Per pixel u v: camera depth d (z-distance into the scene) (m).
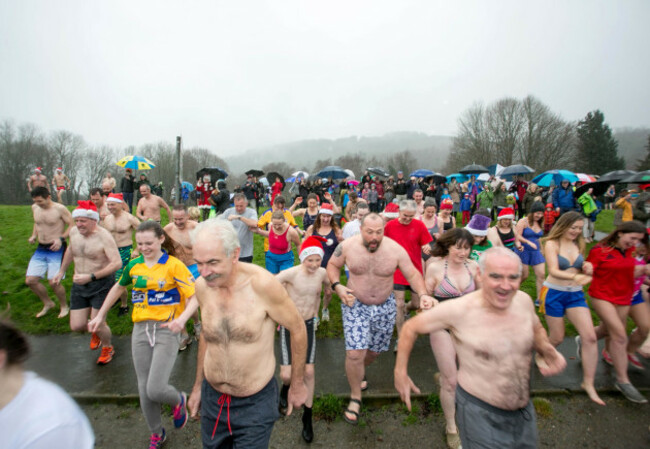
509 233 5.46
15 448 1.12
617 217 9.77
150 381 2.79
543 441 3.18
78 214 3.97
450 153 52.31
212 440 2.18
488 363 2.06
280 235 5.34
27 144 52.03
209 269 1.87
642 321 3.94
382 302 3.51
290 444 3.13
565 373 4.18
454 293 3.53
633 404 3.65
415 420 3.41
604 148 46.50
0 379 1.19
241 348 2.04
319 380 4.04
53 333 5.11
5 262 7.66
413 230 4.72
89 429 1.31
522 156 45.78
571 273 3.65
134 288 2.95
